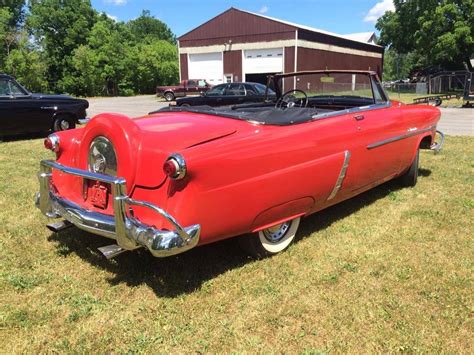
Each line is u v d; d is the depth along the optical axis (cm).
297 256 338
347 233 385
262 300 279
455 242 364
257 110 401
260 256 328
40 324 254
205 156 253
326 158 331
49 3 4350
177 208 250
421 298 281
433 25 3462
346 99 451
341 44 3881
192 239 253
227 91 1406
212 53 3581
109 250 277
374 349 234
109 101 3053
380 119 404
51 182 330
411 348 234
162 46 5134
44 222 408
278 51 3297
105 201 289
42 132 1077
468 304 273
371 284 298
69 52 4456
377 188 522
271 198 294
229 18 3447
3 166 659
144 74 4747
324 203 358
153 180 259
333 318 261
